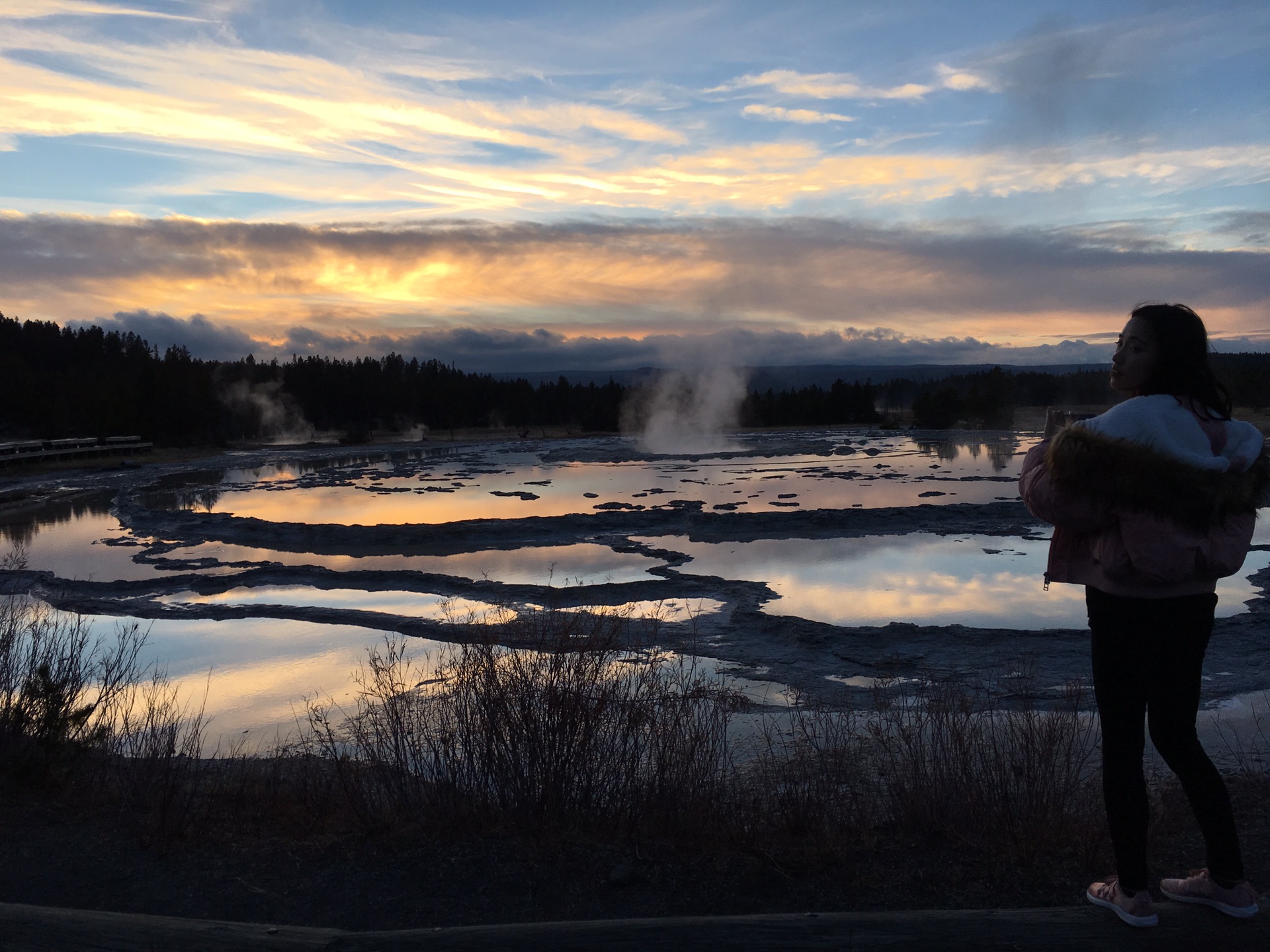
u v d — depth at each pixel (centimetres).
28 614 1379
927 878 375
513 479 3734
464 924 355
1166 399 281
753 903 362
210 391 6712
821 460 4212
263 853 423
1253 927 280
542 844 423
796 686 914
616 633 559
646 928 294
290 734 811
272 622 1310
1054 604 1314
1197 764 286
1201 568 272
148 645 1194
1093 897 300
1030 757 460
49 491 3562
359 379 8119
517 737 469
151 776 531
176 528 2339
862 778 546
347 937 298
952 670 943
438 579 1563
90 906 376
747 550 1862
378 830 445
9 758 518
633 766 471
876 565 1661
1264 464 277
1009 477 3212
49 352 9231
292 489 3497
